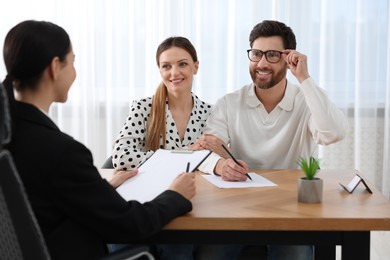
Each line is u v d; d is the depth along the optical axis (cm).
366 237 145
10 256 112
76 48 391
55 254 125
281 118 230
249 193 170
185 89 243
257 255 185
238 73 389
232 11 386
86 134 399
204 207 153
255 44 224
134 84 394
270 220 141
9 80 126
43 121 126
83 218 126
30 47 126
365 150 396
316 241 146
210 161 201
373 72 387
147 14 389
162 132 241
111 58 392
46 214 124
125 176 176
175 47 241
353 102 393
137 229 131
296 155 231
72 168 122
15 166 111
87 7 387
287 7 382
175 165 183
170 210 141
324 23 383
